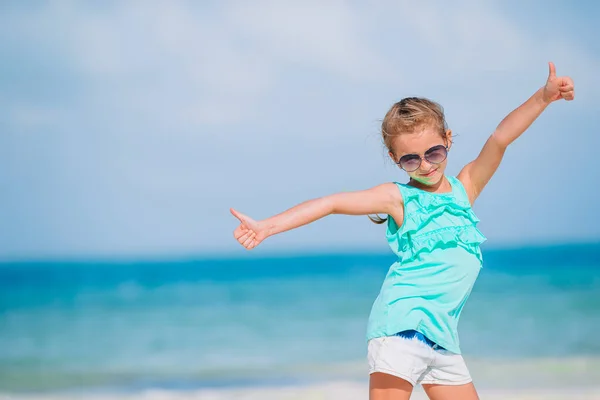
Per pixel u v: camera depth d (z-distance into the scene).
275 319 18.56
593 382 9.81
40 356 14.45
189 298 23.53
